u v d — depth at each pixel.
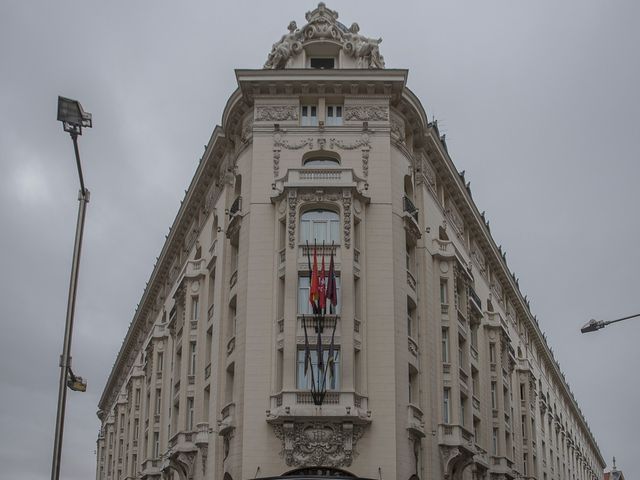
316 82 48.06
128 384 89.69
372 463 42.12
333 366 43.12
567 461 102.75
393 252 46.41
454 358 51.09
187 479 51.66
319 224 45.75
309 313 44.00
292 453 41.75
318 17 51.31
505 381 66.62
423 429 46.06
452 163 57.41
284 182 46.31
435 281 52.06
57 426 24.86
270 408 42.78
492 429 61.81
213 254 53.72
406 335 46.09
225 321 49.03
